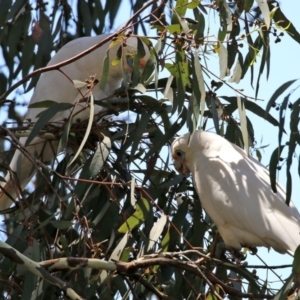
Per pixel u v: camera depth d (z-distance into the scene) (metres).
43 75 10.67
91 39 10.48
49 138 9.12
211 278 7.69
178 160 9.09
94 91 10.16
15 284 7.88
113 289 8.51
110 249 8.38
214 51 7.54
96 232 8.38
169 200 8.83
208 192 8.60
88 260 7.29
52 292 8.10
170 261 7.28
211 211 8.57
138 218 7.81
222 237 8.62
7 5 9.98
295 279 6.66
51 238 8.27
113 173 8.40
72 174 8.81
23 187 9.93
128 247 7.77
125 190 8.72
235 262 8.86
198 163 8.83
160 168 9.06
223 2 7.52
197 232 8.73
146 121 8.55
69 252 8.05
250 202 8.28
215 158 8.73
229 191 8.44
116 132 9.36
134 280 8.23
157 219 8.57
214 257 8.62
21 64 10.42
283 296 6.62
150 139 9.08
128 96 8.37
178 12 7.39
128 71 9.95
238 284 8.45
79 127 9.04
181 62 7.45
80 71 10.42
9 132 7.80
